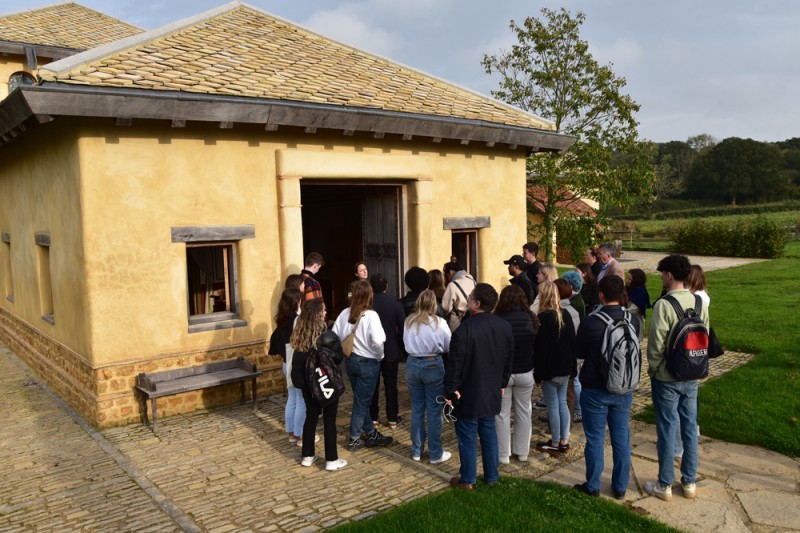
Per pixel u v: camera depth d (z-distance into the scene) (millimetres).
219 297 7961
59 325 7816
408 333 5566
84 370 6965
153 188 6902
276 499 4969
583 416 4852
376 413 6637
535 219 20703
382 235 9992
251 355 7730
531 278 8188
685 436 4793
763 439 5922
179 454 5969
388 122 8398
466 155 10023
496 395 4902
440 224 9656
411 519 4344
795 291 15789
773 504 4691
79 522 4652
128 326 6824
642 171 17844
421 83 10688
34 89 5797
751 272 20938
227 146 7406
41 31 13602
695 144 107188
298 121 7543
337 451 5984
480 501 4633
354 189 10430
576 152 17953
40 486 5301
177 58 7887
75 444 6270
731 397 7145
